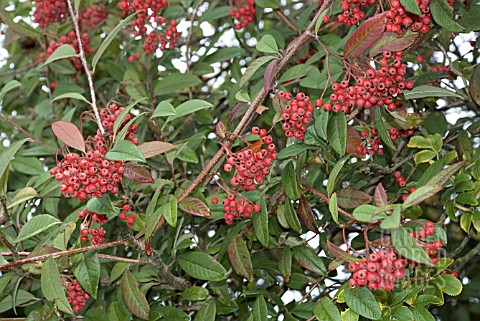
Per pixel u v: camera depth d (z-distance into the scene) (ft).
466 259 15.14
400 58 11.84
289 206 12.94
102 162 11.22
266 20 22.67
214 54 18.24
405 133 15.44
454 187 12.27
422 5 11.35
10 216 14.73
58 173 11.46
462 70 15.88
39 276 13.78
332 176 11.82
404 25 11.44
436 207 17.81
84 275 12.55
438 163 11.94
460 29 11.45
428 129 15.34
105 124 12.54
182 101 19.11
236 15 17.21
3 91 13.35
